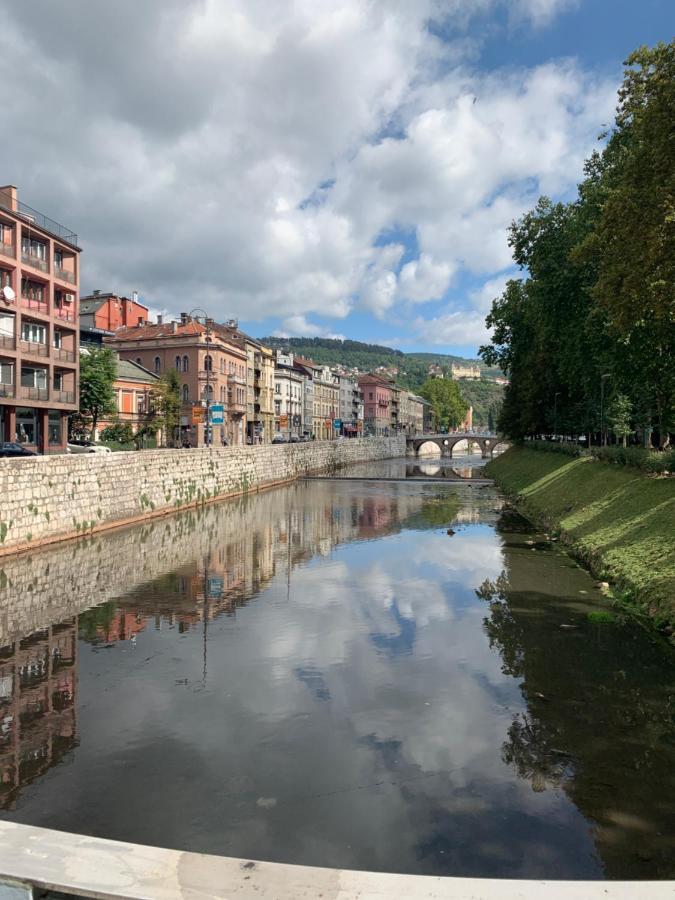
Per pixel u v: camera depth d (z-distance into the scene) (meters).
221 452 49.47
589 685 11.97
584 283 33.06
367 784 8.71
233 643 14.90
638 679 12.20
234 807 8.19
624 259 18.86
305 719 10.79
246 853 7.26
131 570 23.08
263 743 9.94
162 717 10.93
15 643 15.02
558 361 49.75
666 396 32.09
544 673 12.59
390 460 135.62
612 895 3.81
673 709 10.94
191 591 19.95
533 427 69.00
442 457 146.25
